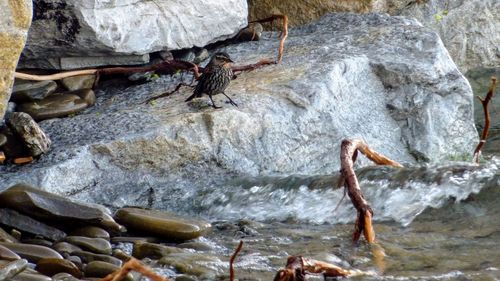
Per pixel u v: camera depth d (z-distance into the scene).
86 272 14.88
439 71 22.42
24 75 20.80
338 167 20.92
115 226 16.91
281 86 21.02
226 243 16.80
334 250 16.19
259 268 15.40
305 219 18.11
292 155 20.33
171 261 15.41
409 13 27.28
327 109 20.98
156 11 22.34
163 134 19.17
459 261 15.46
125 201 18.80
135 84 22.64
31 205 16.53
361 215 16.31
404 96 22.22
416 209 17.62
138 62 22.42
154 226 16.94
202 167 19.52
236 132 19.75
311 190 18.67
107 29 21.27
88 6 20.89
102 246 16.05
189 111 20.08
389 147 21.73
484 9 28.47
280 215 18.33
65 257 15.48
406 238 16.59
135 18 21.94
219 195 18.95
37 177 18.09
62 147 19.02
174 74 22.78
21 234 16.55
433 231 16.91
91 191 18.67
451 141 22.33
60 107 20.80
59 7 20.77
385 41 23.30
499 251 15.81
